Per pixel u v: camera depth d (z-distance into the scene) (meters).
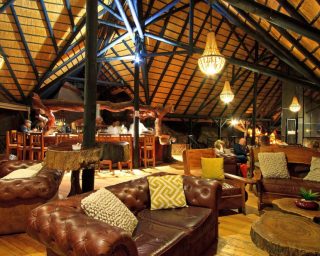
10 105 8.82
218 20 9.35
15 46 7.52
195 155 4.82
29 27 7.14
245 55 11.30
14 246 2.94
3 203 3.15
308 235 2.26
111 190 2.75
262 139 7.51
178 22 8.95
